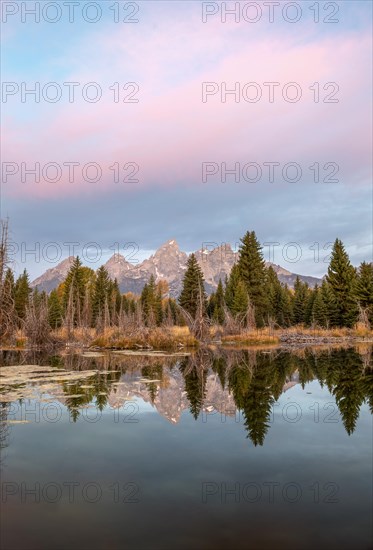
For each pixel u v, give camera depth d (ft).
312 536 13.42
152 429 26.78
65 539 13.34
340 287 163.43
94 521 14.62
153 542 13.12
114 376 49.65
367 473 19.04
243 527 14.06
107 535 13.60
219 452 22.11
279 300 197.57
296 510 15.31
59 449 22.76
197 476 18.76
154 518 14.78
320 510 15.33
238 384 43.91
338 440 24.14
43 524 14.39
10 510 15.55
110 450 22.54
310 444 23.44
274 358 70.64
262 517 14.79
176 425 27.73
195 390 40.42
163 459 21.07
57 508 15.64
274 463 20.40
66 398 36.17
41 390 39.78
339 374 49.62
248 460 20.86
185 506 15.72
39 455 21.76
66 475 18.99
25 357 76.28
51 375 50.37
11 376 49.37
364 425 27.35
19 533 13.76
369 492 16.93
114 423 28.32
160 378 48.16
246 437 24.94
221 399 36.17
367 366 56.39
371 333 135.85
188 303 186.29
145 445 23.48
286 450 22.41
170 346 99.09
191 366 60.80
